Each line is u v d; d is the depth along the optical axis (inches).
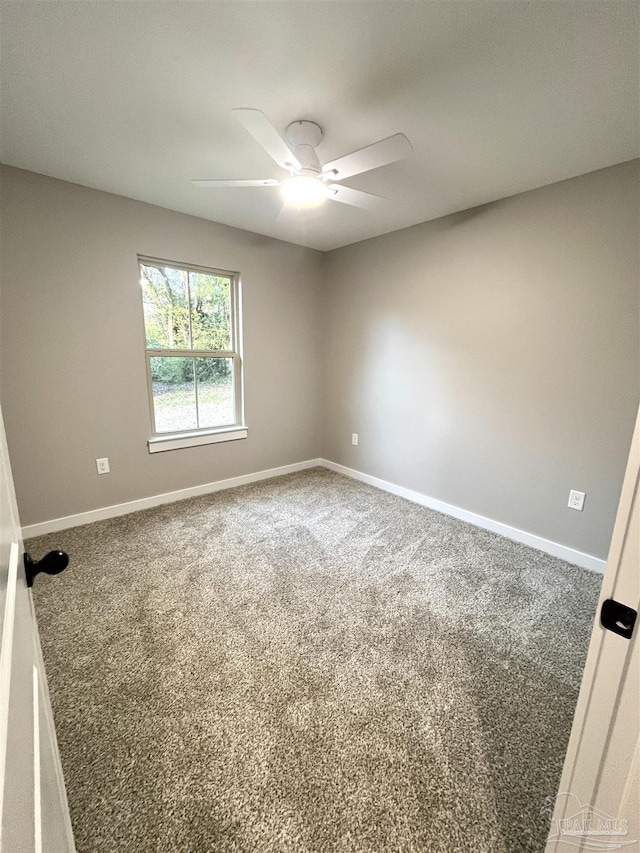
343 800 41.5
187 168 83.4
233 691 54.7
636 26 45.6
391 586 80.4
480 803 41.4
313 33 47.8
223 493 131.2
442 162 77.9
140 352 108.7
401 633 66.8
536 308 91.7
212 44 49.6
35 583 78.8
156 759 45.3
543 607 74.5
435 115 63.5
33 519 97.2
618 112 61.7
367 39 48.7
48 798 24.1
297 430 154.0
